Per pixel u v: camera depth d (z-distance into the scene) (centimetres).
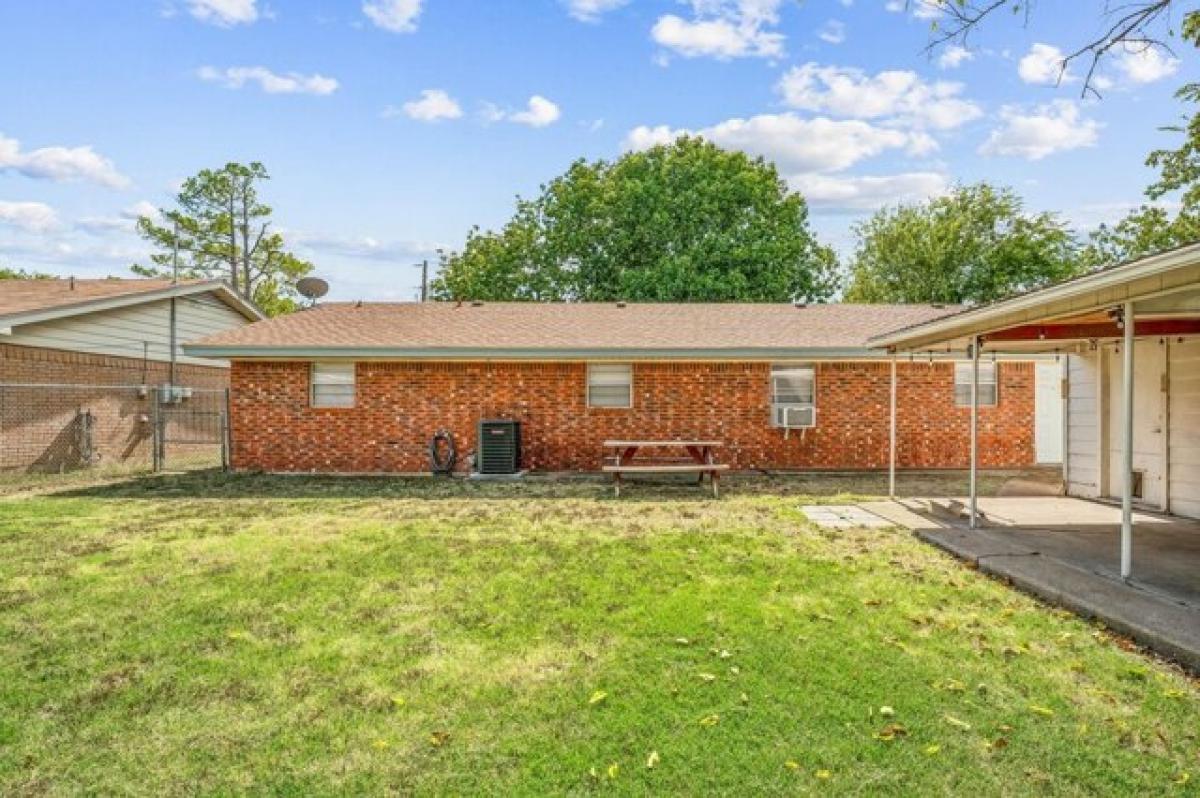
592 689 343
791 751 286
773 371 1297
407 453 1280
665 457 1281
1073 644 400
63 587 519
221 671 367
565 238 2705
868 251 3098
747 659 378
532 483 1138
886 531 729
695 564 586
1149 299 525
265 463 1284
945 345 884
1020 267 2761
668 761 279
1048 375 1329
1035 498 965
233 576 551
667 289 2403
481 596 496
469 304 1605
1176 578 511
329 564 589
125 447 1455
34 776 269
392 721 313
